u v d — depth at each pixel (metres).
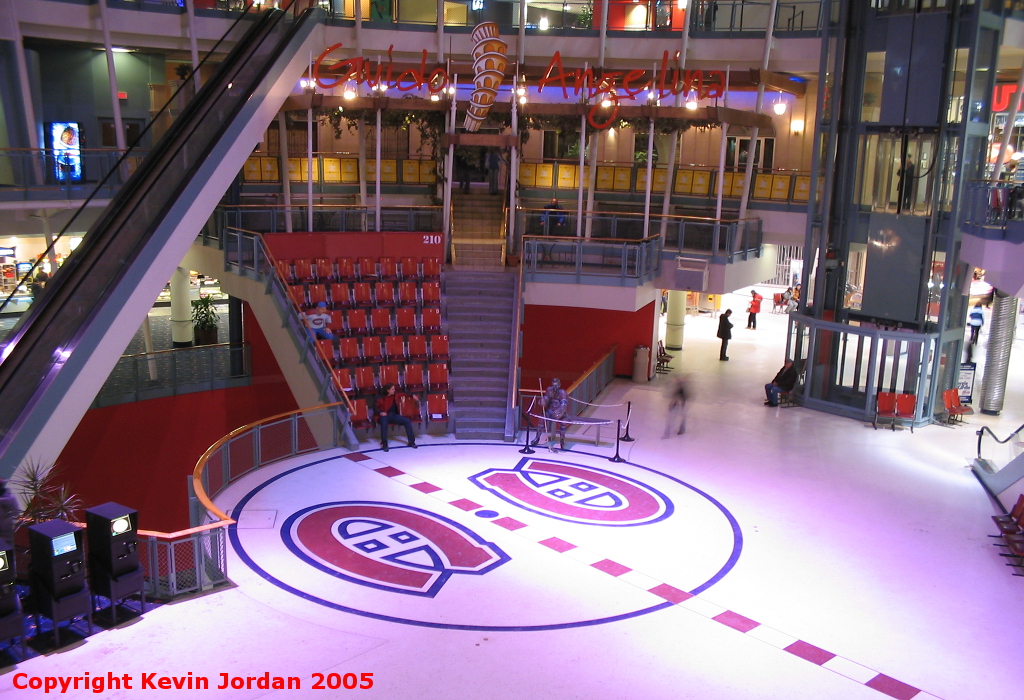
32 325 14.11
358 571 12.50
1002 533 14.67
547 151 31.75
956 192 21.02
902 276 22.36
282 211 24.36
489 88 23.22
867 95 22.66
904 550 14.20
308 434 17.91
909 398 21.52
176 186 17.36
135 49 28.95
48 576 9.59
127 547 10.32
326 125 30.98
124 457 23.22
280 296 20.39
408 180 29.78
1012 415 23.06
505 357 21.66
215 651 9.80
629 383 25.69
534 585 12.33
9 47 24.47
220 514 11.81
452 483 16.47
